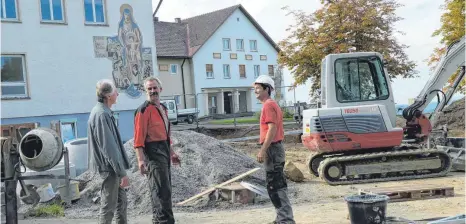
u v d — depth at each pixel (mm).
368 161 12414
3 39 21391
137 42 25859
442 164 12562
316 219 8180
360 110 12391
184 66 49562
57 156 7180
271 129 6605
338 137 12336
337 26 26406
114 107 24891
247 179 11500
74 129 23406
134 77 25672
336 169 12266
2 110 21109
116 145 6090
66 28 23312
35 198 10312
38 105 22266
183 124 39875
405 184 11242
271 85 6793
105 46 24609
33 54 22234
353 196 6617
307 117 12828
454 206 8812
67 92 23250
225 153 12617
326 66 12742
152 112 6379
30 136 7094
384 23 26219
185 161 11766
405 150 12586
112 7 24922
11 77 21609
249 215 8867
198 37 51250
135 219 9242
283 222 6781
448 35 21562
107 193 6230
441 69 13039
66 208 10375
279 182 6770
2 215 6789
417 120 13070
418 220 7551
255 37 55562
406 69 26375
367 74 12695
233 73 53312
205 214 9273
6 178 6820
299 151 19891
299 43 27047
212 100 52188
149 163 6363
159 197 6363
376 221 6273
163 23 52531
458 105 22625
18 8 21859
